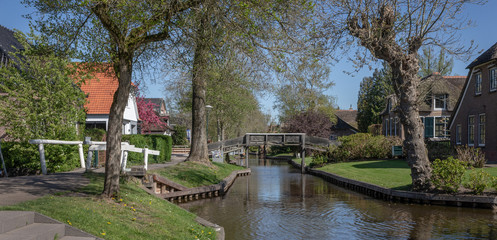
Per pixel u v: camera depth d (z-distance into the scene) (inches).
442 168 581.3
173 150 1877.5
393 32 580.4
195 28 434.3
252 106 1702.8
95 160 665.0
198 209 580.4
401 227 454.0
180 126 2341.3
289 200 674.2
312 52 477.1
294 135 1332.4
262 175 1188.5
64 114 681.0
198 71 537.6
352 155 1259.8
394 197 649.0
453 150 994.1
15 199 308.3
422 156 615.8
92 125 1176.2
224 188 766.5
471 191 581.3
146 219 315.9
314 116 1836.9
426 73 1448.1
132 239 256.1
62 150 629.0
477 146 1016.9
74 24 452.4
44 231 219.8
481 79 1003.3
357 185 796.0
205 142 936.9
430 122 1480.1
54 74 681.6
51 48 455.2
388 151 1217.4
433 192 599.5
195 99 926.4
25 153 600.4
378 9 580.7
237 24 428.8
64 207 285.4
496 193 563.8
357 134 1301.7
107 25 354.0
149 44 485.4
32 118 631.8
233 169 1165.1
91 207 305.4
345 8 585.3
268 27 446.6
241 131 2763.3
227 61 506.6
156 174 615.8
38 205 280.1
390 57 588.1
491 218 490.9
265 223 481.1
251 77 525.3
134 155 851.4
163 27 402.0
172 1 369.7
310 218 512.7
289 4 430.0
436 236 409.1
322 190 816.9
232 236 414.6
